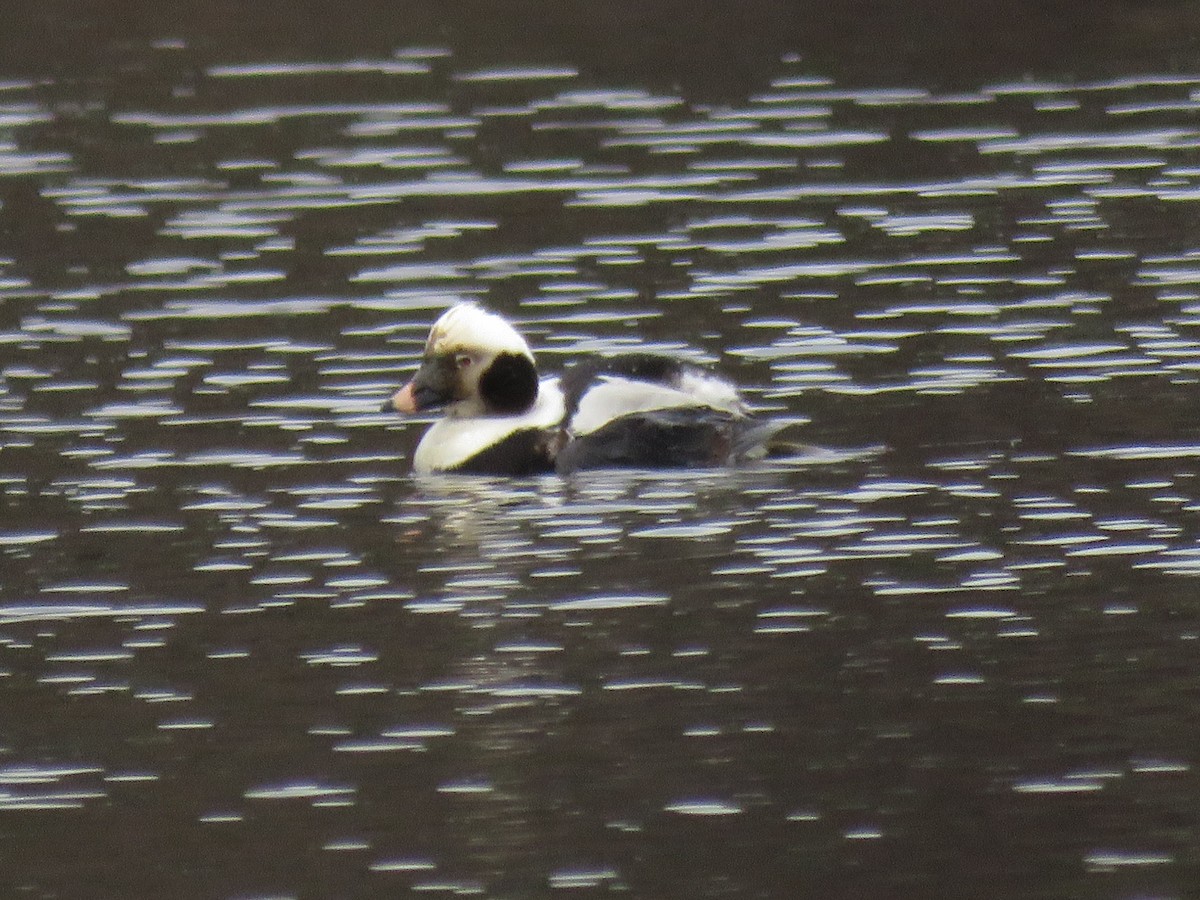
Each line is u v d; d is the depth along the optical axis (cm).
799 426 1653
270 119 2888
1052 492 1476
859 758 1082
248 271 2192
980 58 3128
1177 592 1283
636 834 1012
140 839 1022
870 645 1220
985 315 1944
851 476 1532
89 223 2408
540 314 2005
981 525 1416
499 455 1585
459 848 1005
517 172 2584
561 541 1420
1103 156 2566
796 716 1132
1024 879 962
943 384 1747
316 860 997
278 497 1532
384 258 2231
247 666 1221
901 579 1323
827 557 1369
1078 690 1151
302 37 3356
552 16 3453
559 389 1639
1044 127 2723
